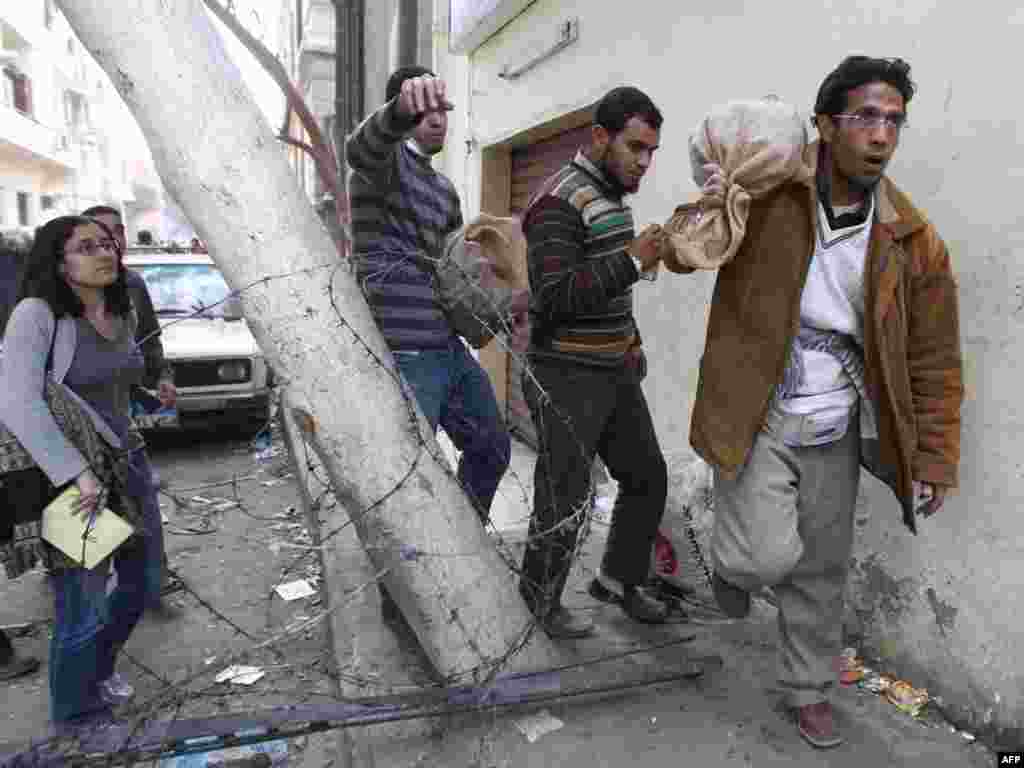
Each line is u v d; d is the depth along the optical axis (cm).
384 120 235
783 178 199
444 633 230
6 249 413
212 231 199
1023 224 215
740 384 212
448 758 226
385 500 216
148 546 257
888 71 188
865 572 273
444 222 293
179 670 306
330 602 327
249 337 672
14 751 205
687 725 239
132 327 264
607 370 260
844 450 218
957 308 206
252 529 467
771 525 210
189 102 191
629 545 291
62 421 229
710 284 360
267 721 212
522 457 575
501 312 288
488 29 602
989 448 227
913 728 239
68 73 3400
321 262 208
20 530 226
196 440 699
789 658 232
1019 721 222
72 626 235
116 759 201
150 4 188
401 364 272
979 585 233
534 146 615
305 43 1473
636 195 415
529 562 266
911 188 248
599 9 447
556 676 237
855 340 209
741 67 326
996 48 220
